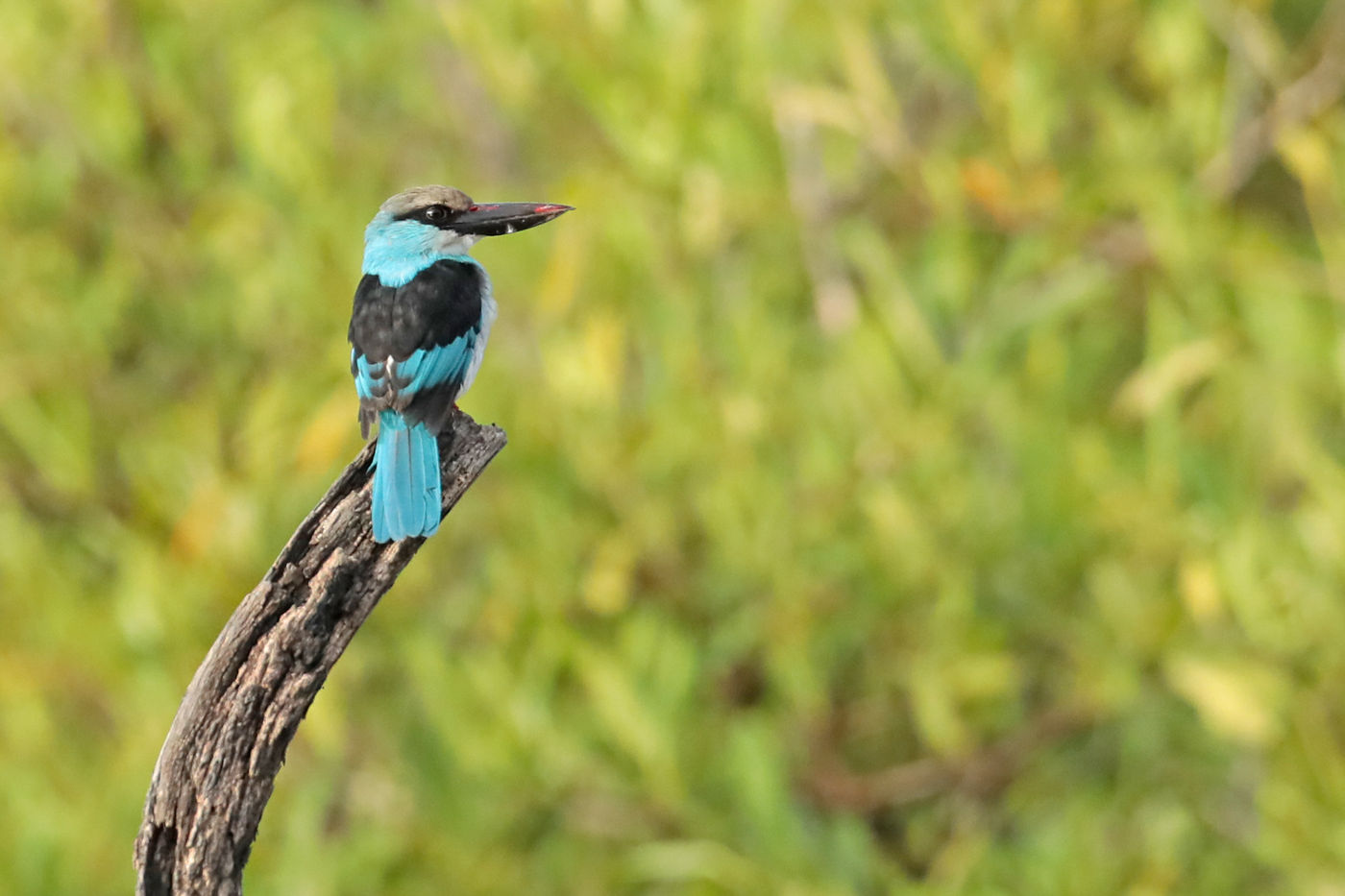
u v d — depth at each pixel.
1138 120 11.63
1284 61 11.85
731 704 13.47
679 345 11.49
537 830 11.91
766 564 11.48
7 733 11.48
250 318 12.23
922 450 11.29
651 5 11.26
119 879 11.12
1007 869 11.48
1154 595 11.79
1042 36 11.18
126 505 12.91
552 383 11.41
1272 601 10.95
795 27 11.70
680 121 11.04
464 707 11.05
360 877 11.24
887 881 11.82
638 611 12.17
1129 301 12.91
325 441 11.20
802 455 11.54
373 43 12.84
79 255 13.08
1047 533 11.45
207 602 11.55
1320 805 10.95
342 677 12.12
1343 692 11.28
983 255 12.75
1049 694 13.42
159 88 12.64
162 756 5.78
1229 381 11.30
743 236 13.01
